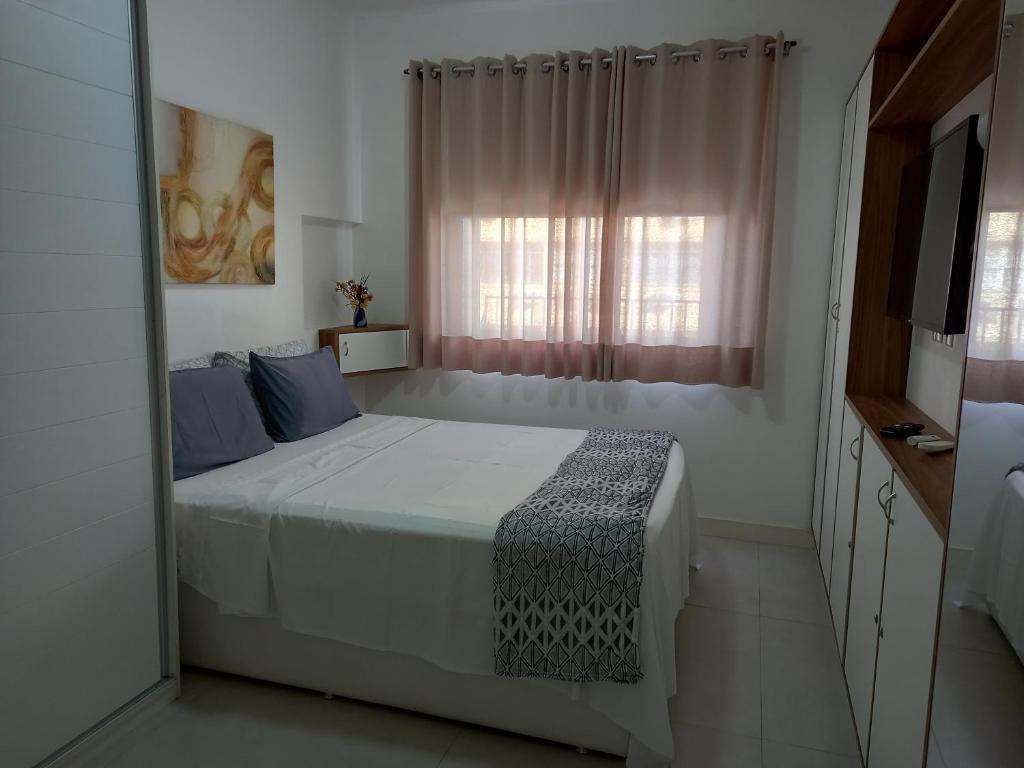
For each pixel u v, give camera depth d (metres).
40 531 1.78
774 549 3.57
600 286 3.68
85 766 1.92
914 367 2.66
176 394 2.54
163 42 2.76
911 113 2.47
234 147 3.12
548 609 1.91
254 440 2.77
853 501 2.36
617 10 3.58
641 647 1.86
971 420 1.08
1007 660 0.95
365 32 4.03
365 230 4.21
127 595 2.05
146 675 2.14
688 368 3.60
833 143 3.38
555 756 2.01
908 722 1.44
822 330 3.50
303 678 2.26
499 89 3.74
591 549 1.89
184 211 2.86
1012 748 0.93
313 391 3.16
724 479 3.75
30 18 1.68
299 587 2.17
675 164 3.51
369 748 2.03
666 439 3.07
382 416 3.57
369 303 4.25
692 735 2.09
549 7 3.69
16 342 1.69
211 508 2.25
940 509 1.32
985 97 2.07
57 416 1.81
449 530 2.03
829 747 2.04
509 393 4.07
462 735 2.10
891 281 2.67
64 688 1.87
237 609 2.22
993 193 1.01
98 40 1.86
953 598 1.16
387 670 2.16
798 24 3.36
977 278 1.06
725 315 3.51
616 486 2.32
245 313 3.31
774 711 2.21
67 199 1.80
